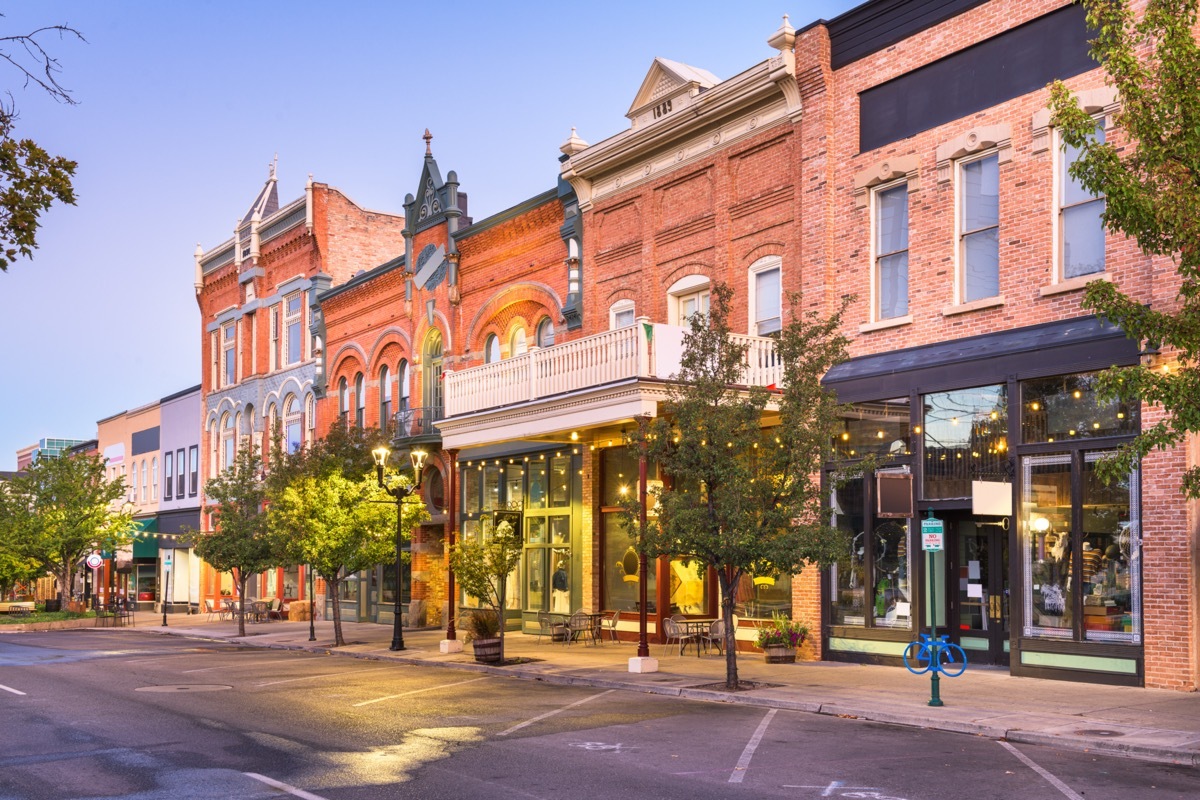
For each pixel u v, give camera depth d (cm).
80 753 1259
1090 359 1694
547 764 1146
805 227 2219
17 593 6394
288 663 2433
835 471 1781
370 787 1041
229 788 1046
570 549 2855
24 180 870
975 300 1925
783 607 2247
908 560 1978
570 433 2667
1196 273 1216
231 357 4903
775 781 1051
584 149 2773
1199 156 1187
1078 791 999
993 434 1847
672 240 2577
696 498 1789
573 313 2827
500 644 2245
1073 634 1703
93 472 4847
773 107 2320
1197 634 1562
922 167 2022
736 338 2150
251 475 3559
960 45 1967
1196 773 1079
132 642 3259
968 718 1362
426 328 3478
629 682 1841
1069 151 1798
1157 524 1603
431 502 3481
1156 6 1258
